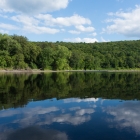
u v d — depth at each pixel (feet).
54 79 143.13
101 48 636.48
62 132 34.60
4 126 37.09
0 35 290.76
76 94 74.38
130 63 528.63
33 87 91.20
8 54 285.02
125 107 53.67
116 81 132.98
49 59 336.49
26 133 33.91
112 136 33.14
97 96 70.49
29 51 311.47
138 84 112.98
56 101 60.29
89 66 456.45
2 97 64.34
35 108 50.80
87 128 36.73
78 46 606.14
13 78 145.48
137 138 32.45
